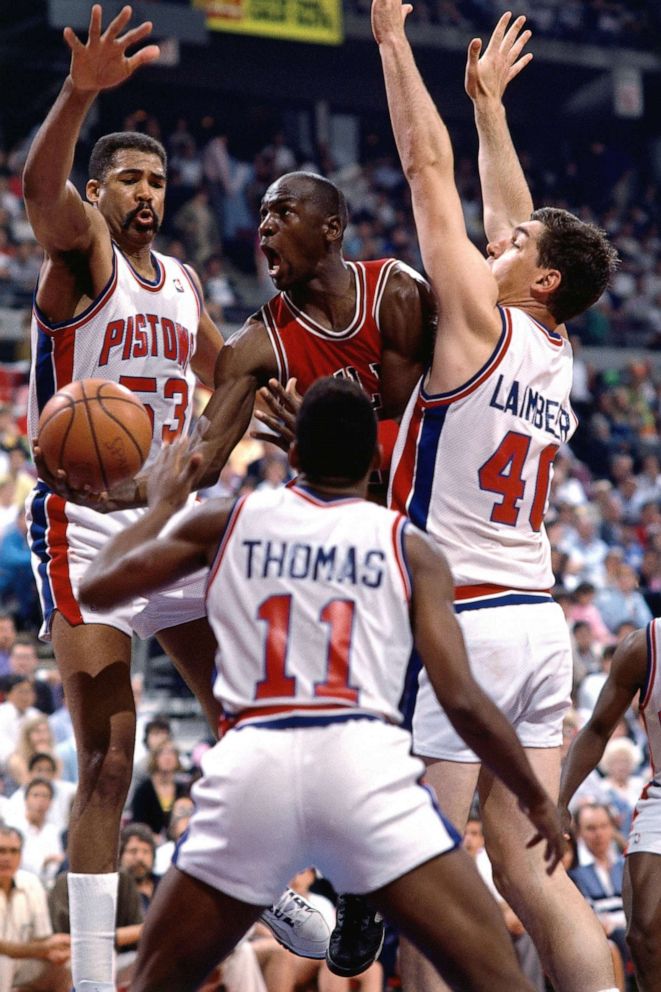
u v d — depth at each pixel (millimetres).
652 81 24406
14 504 11062
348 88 22938
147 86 21656
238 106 22625
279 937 4230
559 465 15328
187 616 4078
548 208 3857
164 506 3021
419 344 3645
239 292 18812
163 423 4070
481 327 3516
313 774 2734
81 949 3633
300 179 3580
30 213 3654
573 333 20234
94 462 3295
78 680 3820
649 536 14703
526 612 3584
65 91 3451
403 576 2846
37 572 3992
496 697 3516
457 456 3535
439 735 3537
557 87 23938
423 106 3566
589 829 7305
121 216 3982
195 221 18719
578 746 4160
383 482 3764
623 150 25422
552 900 3631
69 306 3887
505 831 3689
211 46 21156
